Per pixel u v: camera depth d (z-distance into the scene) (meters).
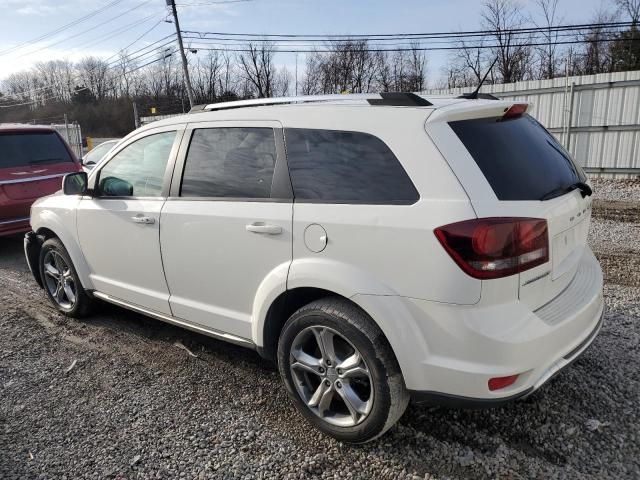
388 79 53.75
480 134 2.50
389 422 2.56
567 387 3.18
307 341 2.85
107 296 4.20
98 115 62.53
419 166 2.42
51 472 2.66
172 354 3.93
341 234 2.56
